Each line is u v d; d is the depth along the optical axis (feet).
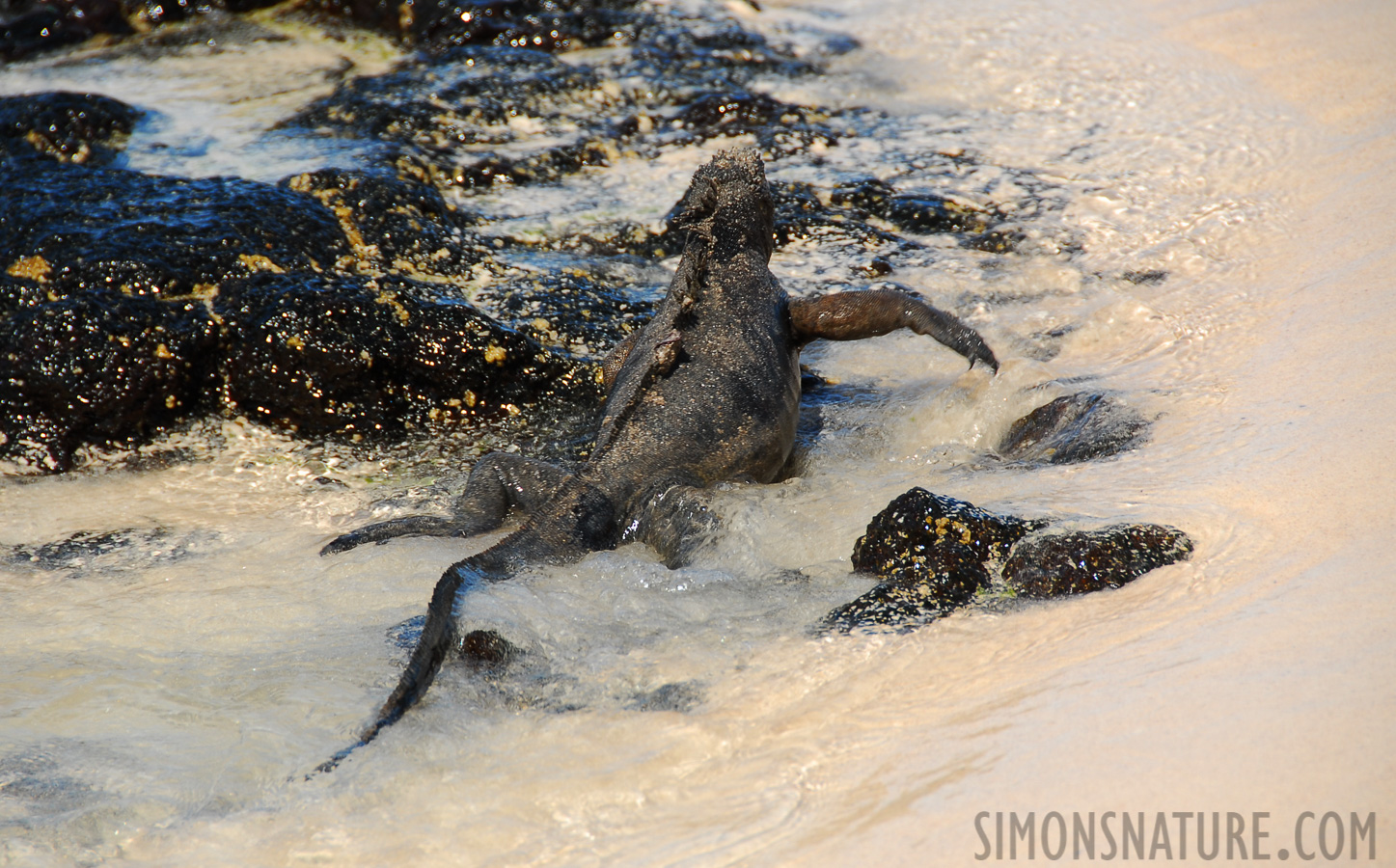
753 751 44.42
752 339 73.26
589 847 40.19
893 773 40.91
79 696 53.98
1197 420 67.15
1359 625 41.78
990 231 106.32
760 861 37.52
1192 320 83.92
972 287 97.81
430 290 93.56
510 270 102.12
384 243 101.96
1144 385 74.74
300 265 95.09
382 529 66.08
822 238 108.06
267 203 99.50
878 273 101.09
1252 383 70.23
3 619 62.23
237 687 54.24
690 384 70.28
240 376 86.58
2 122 120.47
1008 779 38.37
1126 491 60.34
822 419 82.23
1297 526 52.08
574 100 135.85
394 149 119.44
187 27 169.68
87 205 96.68
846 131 130.82
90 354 82.84
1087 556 53.36
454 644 54.34
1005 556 56.29
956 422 79.15
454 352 86.79
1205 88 131.44
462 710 50.70
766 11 167.94
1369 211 93.91
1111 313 88.12
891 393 86.38
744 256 77.05
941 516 57.93
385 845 41.70
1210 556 52.06
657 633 55.26
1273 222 98.58
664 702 49.34
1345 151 108.58
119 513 75.87
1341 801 33.12
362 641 57.98
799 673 49.73
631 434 68.64
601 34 153.89
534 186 120.16
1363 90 121.70
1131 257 98.17
